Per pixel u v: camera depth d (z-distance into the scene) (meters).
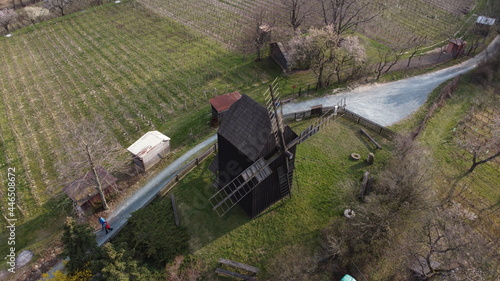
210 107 44.38
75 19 69.56
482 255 23.38
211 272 25.50
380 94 44.66
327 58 44.69
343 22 63.69
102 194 29.97
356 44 45.47
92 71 53.38
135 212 28.97
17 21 70.88
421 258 24.91
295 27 54.94
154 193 32.78
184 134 40.06
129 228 28.25
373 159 33.22
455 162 34.28
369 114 40.91
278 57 52.38
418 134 37.09
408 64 50.50
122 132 41.28
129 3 74.75
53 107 45.94
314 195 30.59
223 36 61.78
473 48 55.94
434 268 24.14
